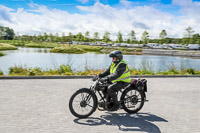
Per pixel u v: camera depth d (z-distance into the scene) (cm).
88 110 517
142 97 527
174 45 9800
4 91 712
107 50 7669
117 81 486
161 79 1127
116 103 484
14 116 467
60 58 3412
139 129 418
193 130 423
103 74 505
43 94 688
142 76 1184
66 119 459
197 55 5544
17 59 2959
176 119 488
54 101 605
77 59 3338
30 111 507
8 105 551
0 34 16100
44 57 3472
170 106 599
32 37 14688
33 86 815
